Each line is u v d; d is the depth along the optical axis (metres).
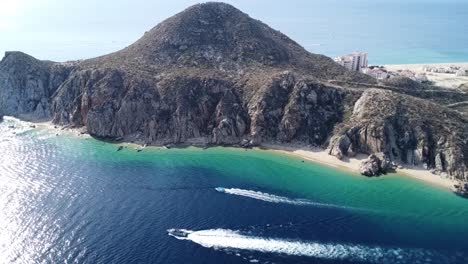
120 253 93.06
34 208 112.00
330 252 94.25
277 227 103.94
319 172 139.38
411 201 119.50
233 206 114.50
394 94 165.50
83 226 103.62
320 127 162.25
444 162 139.38
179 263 89.81
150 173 137.38
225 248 95.25
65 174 135.62
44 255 92.00
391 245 97.31
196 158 151.75
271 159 150.38
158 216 108.88
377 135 147.12
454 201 119.94
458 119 158.50
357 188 127.44
